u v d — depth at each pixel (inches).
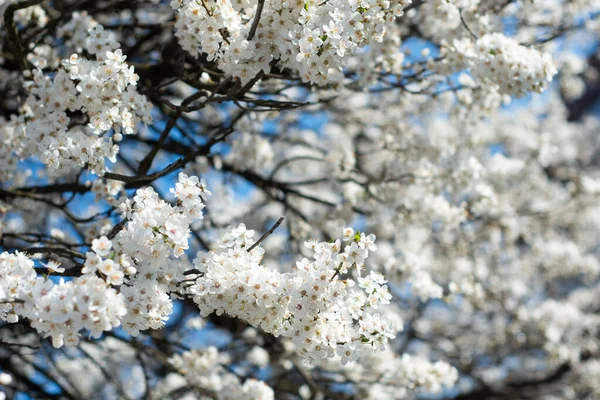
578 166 606.2
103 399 423.2
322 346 167.9
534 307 483.8
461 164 331.0
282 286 163.6
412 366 297.3
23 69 240.5
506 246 459.5
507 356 550.9
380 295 169.5
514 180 430.0
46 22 274.4
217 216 380.2
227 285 164.2
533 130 528.1
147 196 161.9
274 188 363.6
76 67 185.6
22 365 362.9
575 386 518.0
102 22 334.0
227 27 183.9
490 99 305.0
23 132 218.5
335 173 352.8
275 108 215.3
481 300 430.3
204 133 328.2
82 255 185.2
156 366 381.1
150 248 157.6
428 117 428.5
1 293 145.6
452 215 339.9
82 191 243.0
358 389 325.1
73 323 141.3
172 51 268.1
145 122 195.3
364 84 267.6
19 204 314.7
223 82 200.8
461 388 527.5
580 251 528.4
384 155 390.9
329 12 176.9
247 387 276.4
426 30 305.6
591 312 591.5
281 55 188.9
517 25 359.3
